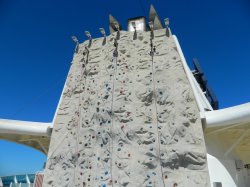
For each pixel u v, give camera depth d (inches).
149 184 565.0
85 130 687.1
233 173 620.4
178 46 724.0
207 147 622.8
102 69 765.3
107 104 694.5
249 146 831.7
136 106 666.8
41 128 751.7
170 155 579.2
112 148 633.6
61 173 654.5
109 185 593.3
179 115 619.8
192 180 540.7
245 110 566.9
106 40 818.8
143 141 616.1
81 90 762.2
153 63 718.5
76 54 851.4
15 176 1430.9
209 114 619.8
